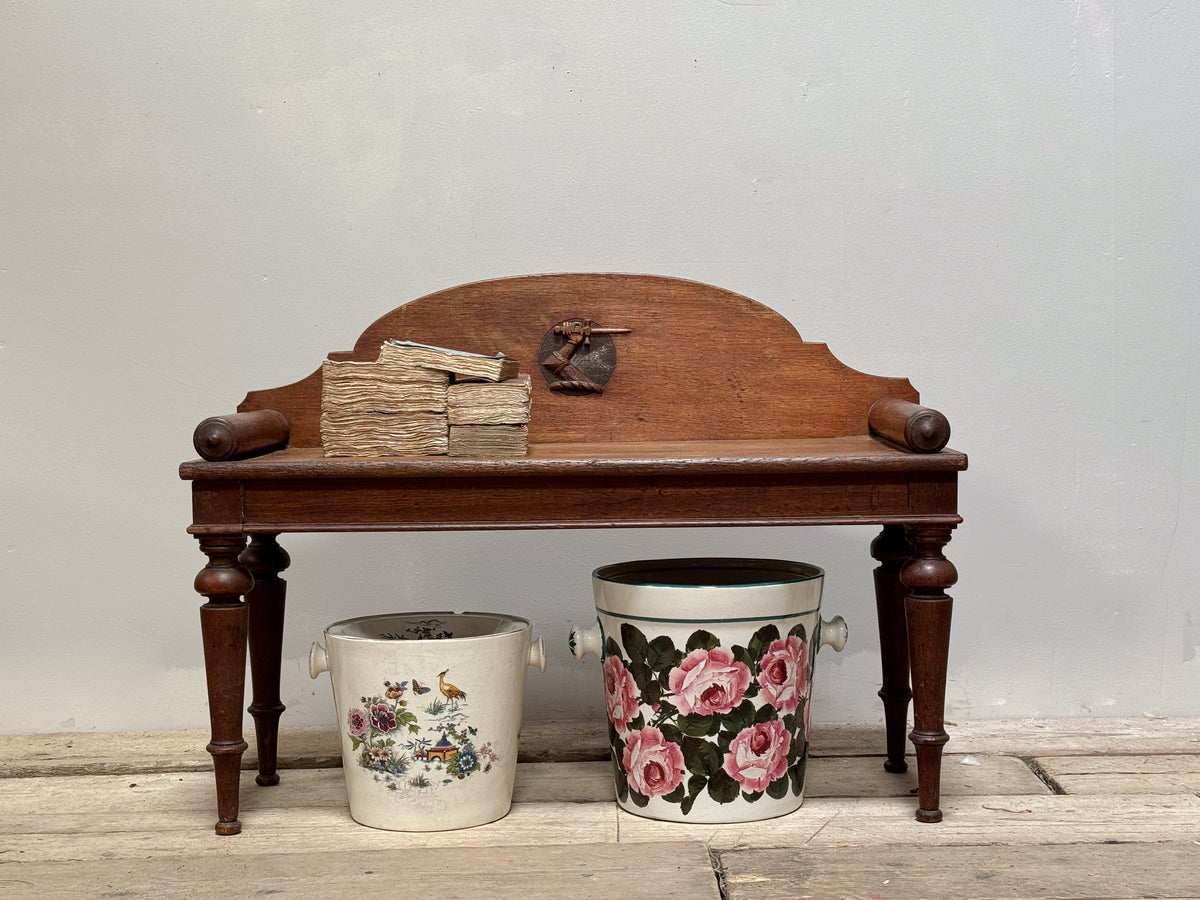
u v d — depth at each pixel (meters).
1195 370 2.25
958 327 2.26
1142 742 2.10
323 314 2.25
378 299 2.25
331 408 1.64
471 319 1.93
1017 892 1.40
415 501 1.60
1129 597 2.27
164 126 2.22
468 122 2.23
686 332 1.94
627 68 2.23
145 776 1.98
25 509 2.25
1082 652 2.28
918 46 2.23
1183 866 1.48
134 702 2.28
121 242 2.23
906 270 2.25
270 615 1.88
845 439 1.90
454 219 2.24
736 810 1.67
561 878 1.46
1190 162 2.23
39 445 2.25
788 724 1.70
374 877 1.48
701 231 2.25
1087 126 2.23
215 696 1.63
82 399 2.25
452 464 1.57
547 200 2.24
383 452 1.64
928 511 1.60
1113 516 2.27
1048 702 2.29
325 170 2.23
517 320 1.94
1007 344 2.26
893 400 1.83
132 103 2.22
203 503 1.59
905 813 1.71
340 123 2.23
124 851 1.59
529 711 2.29
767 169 2.24
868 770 1.93
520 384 1.63
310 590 2.28
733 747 1.66
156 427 2.25
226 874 1.50
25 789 1.91
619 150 2.24
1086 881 1.44
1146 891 1.40
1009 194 2.24
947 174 2.24
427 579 2.29
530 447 1.83
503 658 1.68
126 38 2.21
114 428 2.25
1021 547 2.27
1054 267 2.24
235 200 2.23
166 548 2.27
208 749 1.63
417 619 1.88
